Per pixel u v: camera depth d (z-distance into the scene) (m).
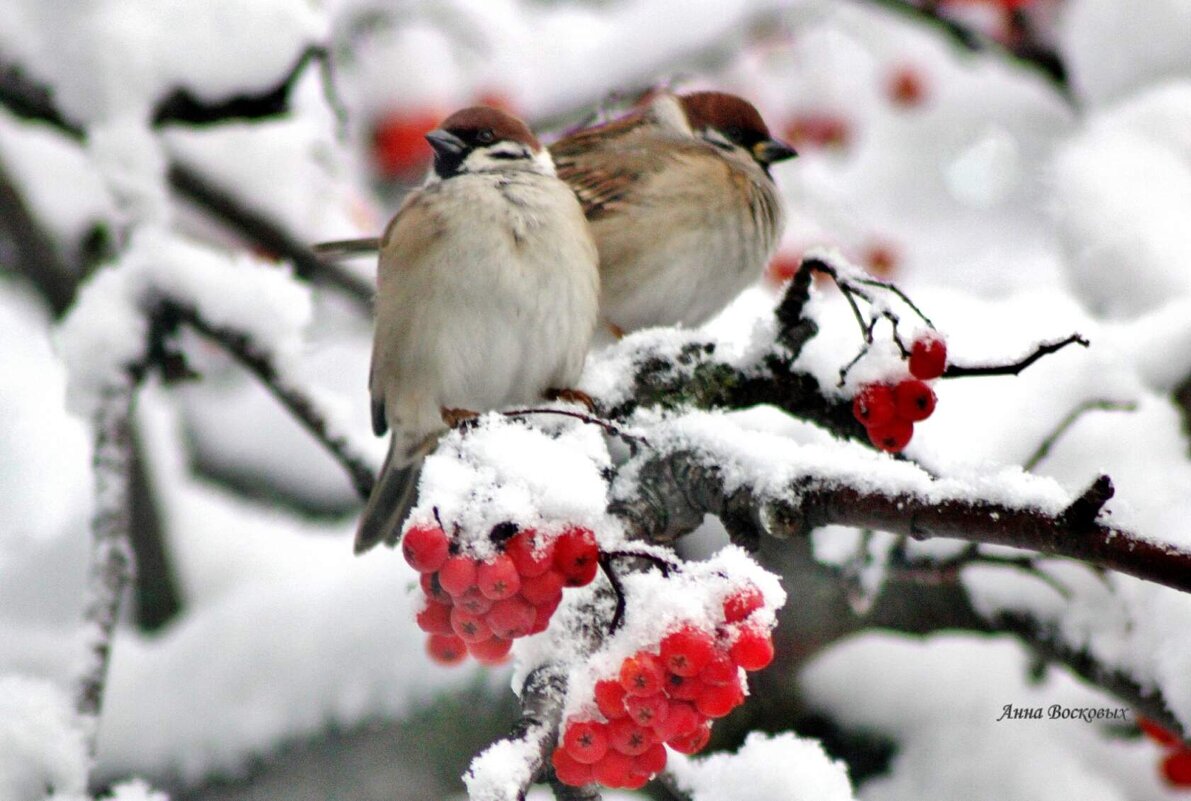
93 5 8.74
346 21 10.96
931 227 14.55
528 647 4.56
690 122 9.25
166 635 9.29
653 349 6.54
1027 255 14.30
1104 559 4.14
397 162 11.27
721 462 5.07
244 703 8.10
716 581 4.07
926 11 11.97
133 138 8.27
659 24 12.15
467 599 4.15
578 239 7.12
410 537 4.10
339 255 9.49
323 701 8.00
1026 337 7.93
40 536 10.62
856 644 8.26
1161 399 7.70
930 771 7.84
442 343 7.01
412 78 11.25
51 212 10.66
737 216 8.61
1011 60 12.10
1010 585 7.14
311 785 7.88
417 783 7.88
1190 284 8.70
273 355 7.60
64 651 8.93
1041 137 14.10
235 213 9.47
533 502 4.22
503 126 7.34
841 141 12.81
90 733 5.75
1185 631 6.34
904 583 7.32
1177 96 9.77
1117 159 9.46
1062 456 7.36
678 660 3.88
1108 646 6.75
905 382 4.87
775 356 6.22
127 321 7.48
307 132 9.76
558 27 12.71
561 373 7.12
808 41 12.82
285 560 10.71
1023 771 7.73
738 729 7.84
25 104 8.50
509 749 3.95
